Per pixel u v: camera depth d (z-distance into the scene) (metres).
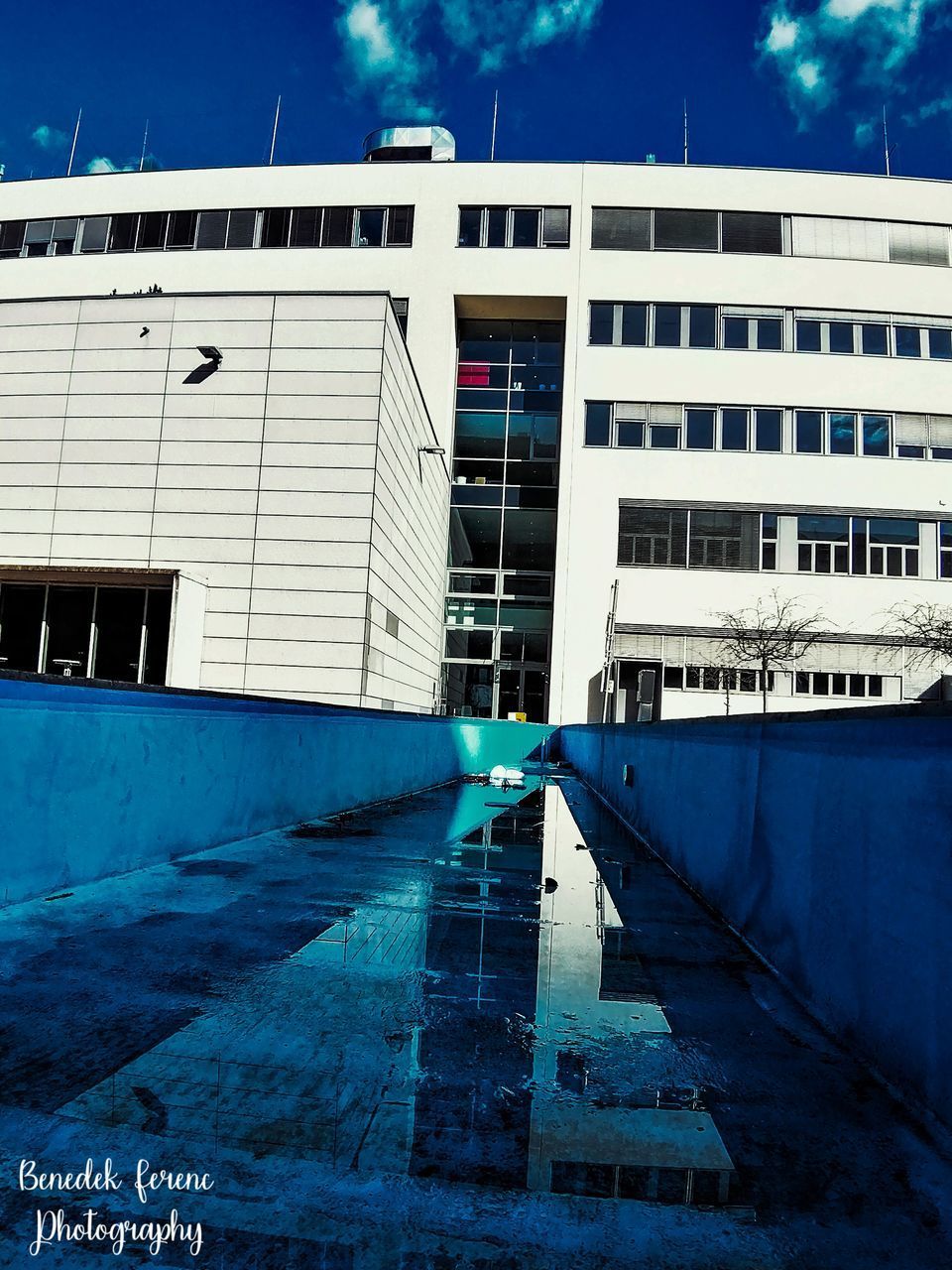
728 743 5.00
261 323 16.52
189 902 4.33
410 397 19.84
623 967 3.67
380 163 28.36
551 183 28.14
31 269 28.91
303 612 15.77
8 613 15.23
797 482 27.16
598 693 26.48
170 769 5.49
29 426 16.70
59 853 4.39
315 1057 2.46
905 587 26.67
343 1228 1.64
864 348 27.58
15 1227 1.59
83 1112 2.03
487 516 28.95
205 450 16.31
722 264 27.78
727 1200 1.82
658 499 27.20
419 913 4.43
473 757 17.23
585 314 27.84
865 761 2.83
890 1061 2.48
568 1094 2.32
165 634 14.83
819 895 3.22
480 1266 1.56
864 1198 1.85
